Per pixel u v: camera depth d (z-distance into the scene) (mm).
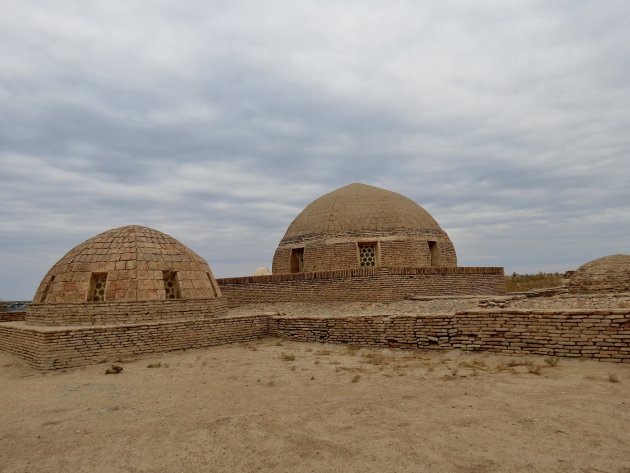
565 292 18891
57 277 14977
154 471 4941
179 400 7910
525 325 10273
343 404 7172
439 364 10031
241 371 10273
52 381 9906
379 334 12711
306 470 4750
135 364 11531
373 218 20859
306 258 21359
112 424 6668
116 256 14922
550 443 5098
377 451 5125
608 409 6215
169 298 15422
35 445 5914
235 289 21766
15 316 20109
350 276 18500
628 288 17047
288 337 15000
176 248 16516
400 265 20000
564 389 7359
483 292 19719
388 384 8414
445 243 22094
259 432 5984
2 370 11484
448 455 4910
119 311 13867
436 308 14383
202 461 5141
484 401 6934
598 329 9297
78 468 5109
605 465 4500
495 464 4633
